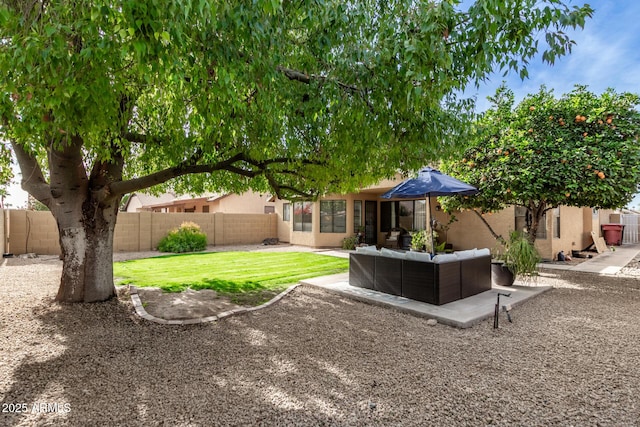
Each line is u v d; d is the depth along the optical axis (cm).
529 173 653
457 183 680
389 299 596
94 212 552
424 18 276
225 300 607
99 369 340
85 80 244
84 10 221
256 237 1927
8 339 409
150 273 896
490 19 258
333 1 310
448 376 329
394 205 1638
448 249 1335
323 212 1641
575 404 280
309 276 861
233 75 262
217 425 252
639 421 257
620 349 395
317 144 526
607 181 611
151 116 454
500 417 263
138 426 250
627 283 769
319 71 372
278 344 409
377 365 353
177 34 205
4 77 229
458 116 442
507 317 510
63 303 538
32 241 1266
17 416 260
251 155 512
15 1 225
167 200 2489
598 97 721
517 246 713
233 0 234
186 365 352
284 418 261
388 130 384
